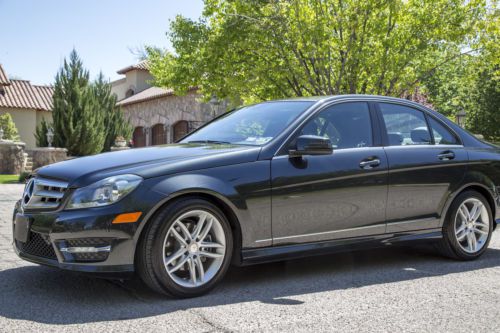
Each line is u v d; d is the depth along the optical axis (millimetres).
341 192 4699
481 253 5637
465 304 3967
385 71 16531
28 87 38312
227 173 4207
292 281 4609
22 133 36062
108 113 29141
